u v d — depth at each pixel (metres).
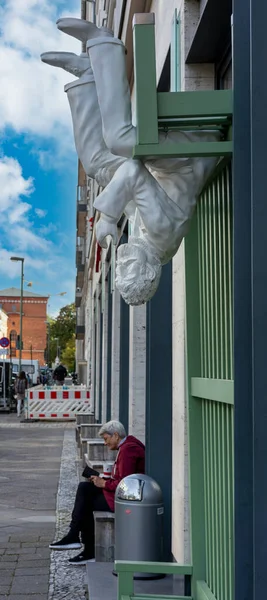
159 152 3.01
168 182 3.33
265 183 2.64
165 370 6.55
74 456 16.02
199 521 3.93
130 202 3.57
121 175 3.18
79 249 45.69
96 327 23.03
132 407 8.25
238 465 2.80
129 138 3.15
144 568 4.05
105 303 15.99
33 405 27.88
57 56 3.47
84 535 7.07
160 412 6.52
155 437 6.52
